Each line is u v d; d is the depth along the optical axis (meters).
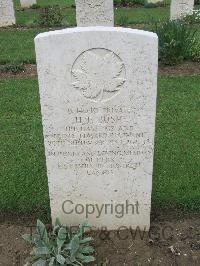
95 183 1.16
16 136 1.76
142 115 1.05
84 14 2.98
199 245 1.20
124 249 1.18
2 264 1.15
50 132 1.08
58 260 1.06
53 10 3.80
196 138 1.71
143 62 0.98
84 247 1.14
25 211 1.33
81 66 0.99
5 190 1.40
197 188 1.39
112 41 0.96
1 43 3.05
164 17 3.86
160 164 1.53
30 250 1.19
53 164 1.13
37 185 1.43
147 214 1.21
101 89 1.02
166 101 2.03
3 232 1.26
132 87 1.02
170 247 1.19
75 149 1.11
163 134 1.74
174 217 1.30
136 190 1.17
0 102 2.06
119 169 1.14
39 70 1.00
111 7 2.95
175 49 2.45
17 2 4.98
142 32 0.96
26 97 2.11
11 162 1.57
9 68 2.48
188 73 2.38
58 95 1.03
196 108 1.95
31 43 3.02
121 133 1.08
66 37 0.96
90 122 1.07
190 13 3.62
